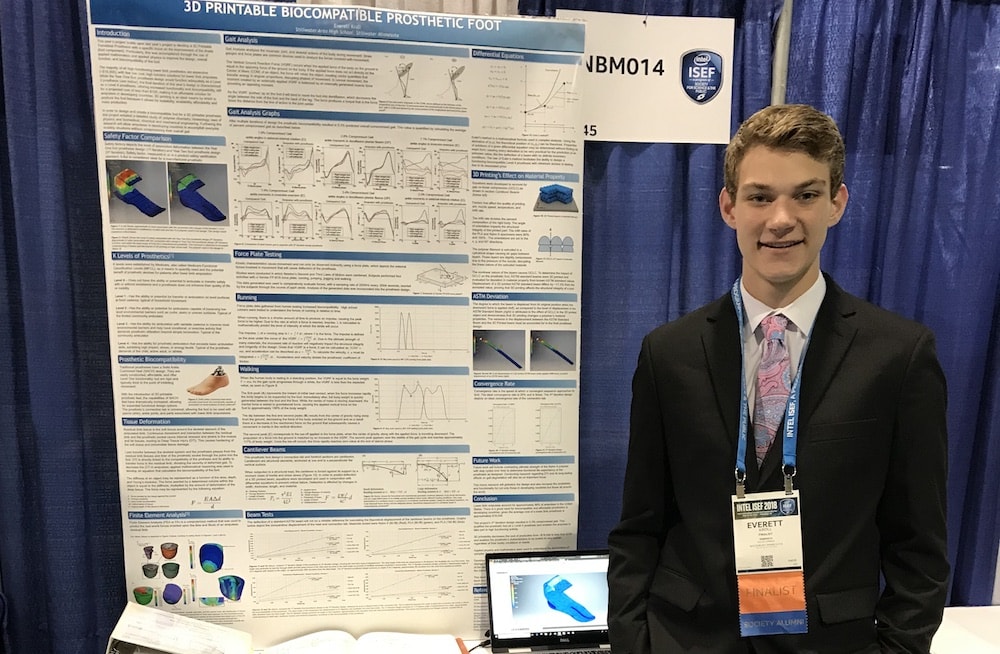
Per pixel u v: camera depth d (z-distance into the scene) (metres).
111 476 1.54
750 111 1.51
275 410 1.44
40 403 1.46
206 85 1.35
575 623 1.47
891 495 0.99
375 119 1.39
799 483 0.97
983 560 1.68
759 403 1.01
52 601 1.50
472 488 1.50
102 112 1.33
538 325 1.48
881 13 1.51
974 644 1.41
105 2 1.30
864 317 1.00
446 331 1.46
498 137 1.42
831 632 0.97
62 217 1.44
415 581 1.51
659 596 1.08
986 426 1.65
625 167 1.54
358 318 1.44
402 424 1.47
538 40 1.41
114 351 1.40
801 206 0.93
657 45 1.48
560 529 1.53
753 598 0.98
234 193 1.38
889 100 1.56
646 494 1.14
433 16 1.37
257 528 1.47
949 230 1.59
